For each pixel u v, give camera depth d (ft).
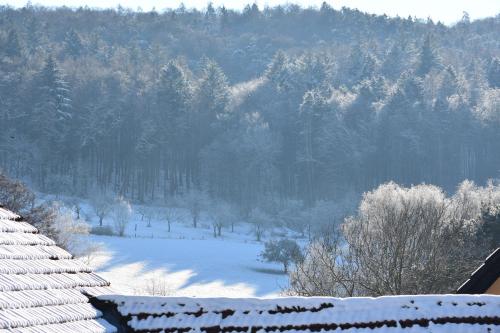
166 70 609.42
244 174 525.75
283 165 540.52
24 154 526.16
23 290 30.68
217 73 632.79
